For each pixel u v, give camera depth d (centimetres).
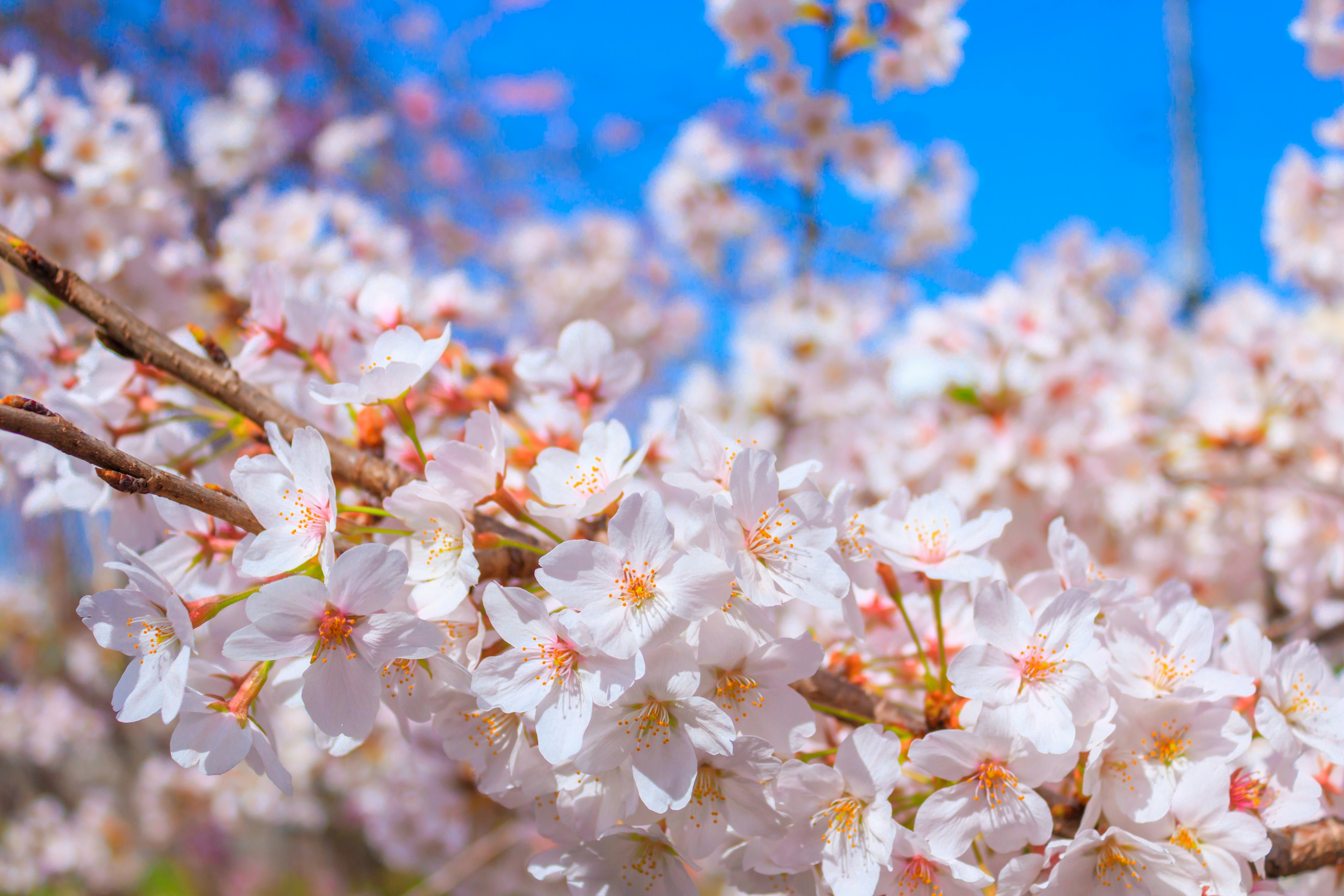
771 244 135
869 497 80
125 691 34
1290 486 76
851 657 41
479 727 36
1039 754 35
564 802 35
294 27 139
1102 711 35
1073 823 36
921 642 40
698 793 35
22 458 42
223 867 161
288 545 34
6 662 171
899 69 77
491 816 116
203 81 131
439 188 162
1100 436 69
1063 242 118
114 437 42
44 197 57
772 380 99
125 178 60
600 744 34
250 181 102
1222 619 38
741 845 35
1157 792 35
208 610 35
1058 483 66
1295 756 36
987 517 39
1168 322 117
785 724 34
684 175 119
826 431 97
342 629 33
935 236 127
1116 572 76
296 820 138
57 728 163
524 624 34
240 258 67
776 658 34
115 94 62
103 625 34
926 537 39
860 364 97
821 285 106
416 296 58
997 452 67
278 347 42
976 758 35
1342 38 74
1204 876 34
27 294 54
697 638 34
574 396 43
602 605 33
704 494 36
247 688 35
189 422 42
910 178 118
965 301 73
